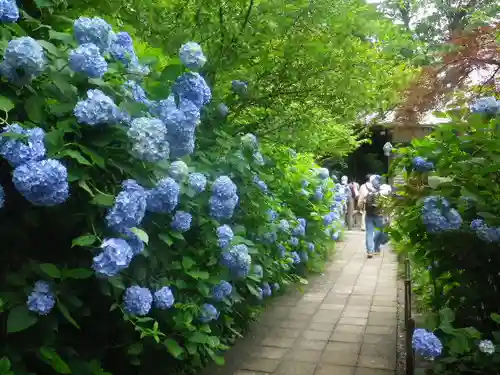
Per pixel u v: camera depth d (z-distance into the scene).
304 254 7.47
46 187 1.82
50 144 1.93
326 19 4.13
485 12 3.71
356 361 4.49
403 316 5.91
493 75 3.56
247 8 3.97
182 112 2.45
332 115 5.09
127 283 2.54
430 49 3.92
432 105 3.68
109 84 2.22
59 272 2.03
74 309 2.19
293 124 4.93
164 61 2.96
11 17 1.92
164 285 2.83
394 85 4.56
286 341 5.04
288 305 6.42
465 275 3.34
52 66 2.04
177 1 3.79
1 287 2.08
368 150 18.81
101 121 2.03
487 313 3.27
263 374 4.20
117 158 2.26
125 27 2.98
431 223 3.23
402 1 4.70
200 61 2.60
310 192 7.56
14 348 2.03
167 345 2.75
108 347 2.58
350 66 4.40
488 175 3.35
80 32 2.11
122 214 2.06
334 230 9.71
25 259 2.17
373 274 8.50
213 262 3.36
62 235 2.21
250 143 3.88
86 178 2.04
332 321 5.74
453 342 2.82
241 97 4.42
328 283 7.78
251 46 4.11
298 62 4.35
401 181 3.99
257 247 4.67
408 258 4.93
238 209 4.24
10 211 2.09
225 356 4.56
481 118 3.33
